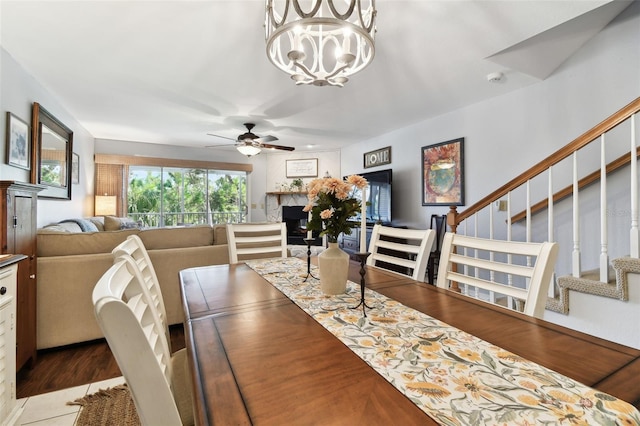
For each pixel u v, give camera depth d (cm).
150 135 518
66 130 371
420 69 271
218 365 70
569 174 272
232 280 148
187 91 317
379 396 58
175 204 642
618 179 234
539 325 93
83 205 469
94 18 194
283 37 212
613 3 221
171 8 184
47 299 219
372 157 540
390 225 460
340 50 172
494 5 182
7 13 188
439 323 95
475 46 230
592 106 252
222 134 508
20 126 254
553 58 264
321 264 125
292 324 95
